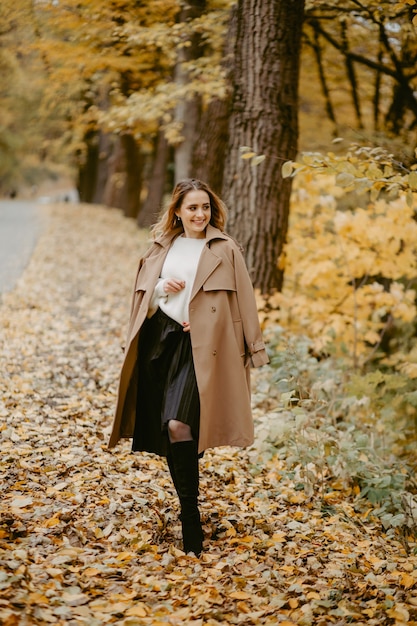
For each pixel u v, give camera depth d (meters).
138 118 9.72
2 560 2.87
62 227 20.69
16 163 40.81
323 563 3.45
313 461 4.43
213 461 4.69
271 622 2.77
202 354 3.38
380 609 2.98
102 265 14.22
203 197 3.55
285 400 4.52
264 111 6.52
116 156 24.52
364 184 4.12
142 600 2.83
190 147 11.72
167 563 3.18
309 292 7.38
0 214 27.52
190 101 11.44
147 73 10.27
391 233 6.50
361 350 7.05
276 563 3.38
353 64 9.42
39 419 4.95
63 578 2.90
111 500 3.78
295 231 7.27
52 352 6.99
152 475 4.27
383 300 6.91
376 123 9.51
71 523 3.43
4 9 8.73
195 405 3.36
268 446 4.76
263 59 6.45
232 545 3.53
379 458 4.80
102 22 8.64
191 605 2.84
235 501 4.10
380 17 7.72
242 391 3.48
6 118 25.41
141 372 3.67
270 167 6.60
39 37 9.51
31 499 3.60
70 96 12.46
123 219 23.36
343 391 5.99
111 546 3.30
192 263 3.54
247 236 6.71
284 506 4.19
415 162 5.25
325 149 10.30
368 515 4.22
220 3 8.58
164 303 3.51
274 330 5.99
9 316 8.38
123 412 3.74
